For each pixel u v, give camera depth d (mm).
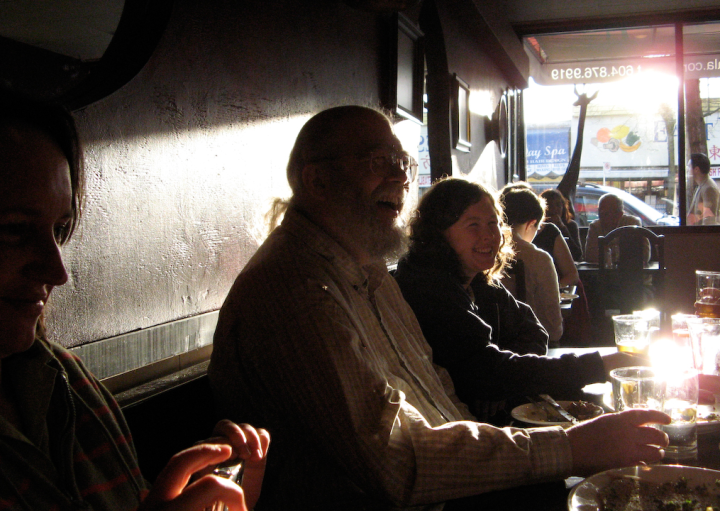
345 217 1331
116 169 1232
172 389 1271
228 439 746
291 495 1105
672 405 1116
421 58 3158
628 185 6227
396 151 1358
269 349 1039
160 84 1356
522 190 2773
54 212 632
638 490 883
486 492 995
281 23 1913
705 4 5402
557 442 1031
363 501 1076
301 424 1024
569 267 3438
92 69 1098
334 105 2332
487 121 5211
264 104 1823
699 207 5809
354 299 1255
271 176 1874
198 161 1512
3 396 712
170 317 1423
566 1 5273
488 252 1745
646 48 6016
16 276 608
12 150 602
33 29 980
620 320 1755
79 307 1153
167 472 630
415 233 1758
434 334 1614
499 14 4938
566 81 6344
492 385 1542
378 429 971
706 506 836
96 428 794
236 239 1691
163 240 1390
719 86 5742
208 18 1533
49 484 674
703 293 2139
